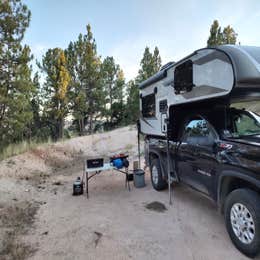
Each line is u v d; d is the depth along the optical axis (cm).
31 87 1020
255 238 204
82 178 577
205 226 284
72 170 701
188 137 330
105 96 2142
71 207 373
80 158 939
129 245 246
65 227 297
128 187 464
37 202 401
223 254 223
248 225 213
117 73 2502
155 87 454
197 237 258
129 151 1010
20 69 928
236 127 282
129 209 353
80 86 1834
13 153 749
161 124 427
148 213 332
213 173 264
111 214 336
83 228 291
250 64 247
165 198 394
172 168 376
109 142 1289
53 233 281
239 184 240
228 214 240
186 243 246
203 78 300
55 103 1580
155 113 459
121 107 2477
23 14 897
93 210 355
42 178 589
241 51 258
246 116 302
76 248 244
